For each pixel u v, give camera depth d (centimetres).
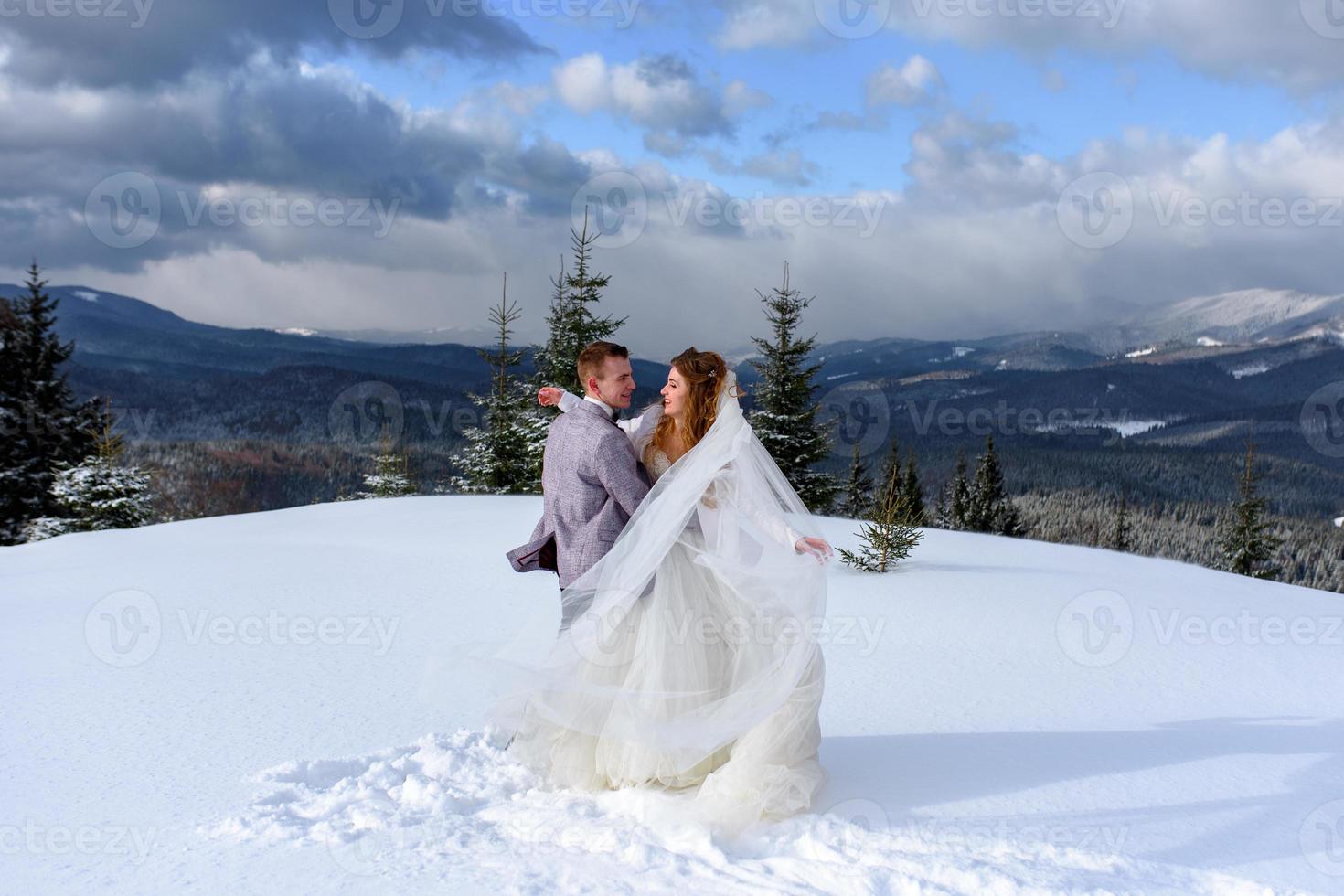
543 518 379
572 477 361
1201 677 575
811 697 337
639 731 325
